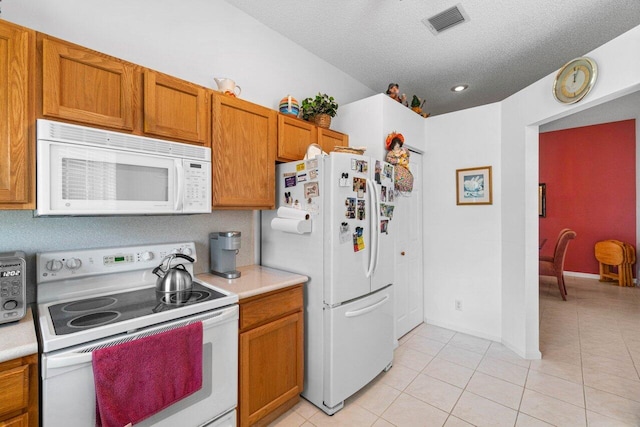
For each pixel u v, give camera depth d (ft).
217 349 4.74
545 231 18.86
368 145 9.03
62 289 4.77
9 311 3.73
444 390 6.86
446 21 7.88
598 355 8.47
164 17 6.18
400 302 9.66
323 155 6.26
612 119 16.35
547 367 7.83
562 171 18.25
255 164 6.48
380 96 8.74
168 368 4.00
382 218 7.38
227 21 7.23
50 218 4.89
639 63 5.68
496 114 9.40
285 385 6.00
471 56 9.62
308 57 9.30
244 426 5.24
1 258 3.76
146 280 5.66
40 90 3.89
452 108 14.39
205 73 6.82
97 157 4.21
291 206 6.93
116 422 3.51
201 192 5.40
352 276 6.47
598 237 17.26
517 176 8.61
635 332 10.06
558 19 7.76
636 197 16.08
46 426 3.25
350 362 6.41
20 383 3.16
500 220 9.34
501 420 5.83
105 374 3.48
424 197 11.06
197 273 6.68
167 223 6.25
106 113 4.44
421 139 10.71
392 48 9.20
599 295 14.30
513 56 9.64
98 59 4.36
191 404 4.43
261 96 8.00
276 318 5.86
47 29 4.85
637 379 7.22
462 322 10.18
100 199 4.24
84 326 3.68
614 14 7.54
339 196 6.17
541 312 12.06
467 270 10.05
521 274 8.47
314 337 6.39
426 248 11.03
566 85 7.06
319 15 7.66
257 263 7.86
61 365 3.27
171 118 5.11
